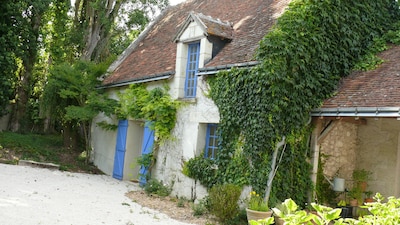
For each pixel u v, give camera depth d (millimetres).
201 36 10641
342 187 9633
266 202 8367
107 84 14836
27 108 20312
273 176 8555
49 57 21609
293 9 9156
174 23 16094
